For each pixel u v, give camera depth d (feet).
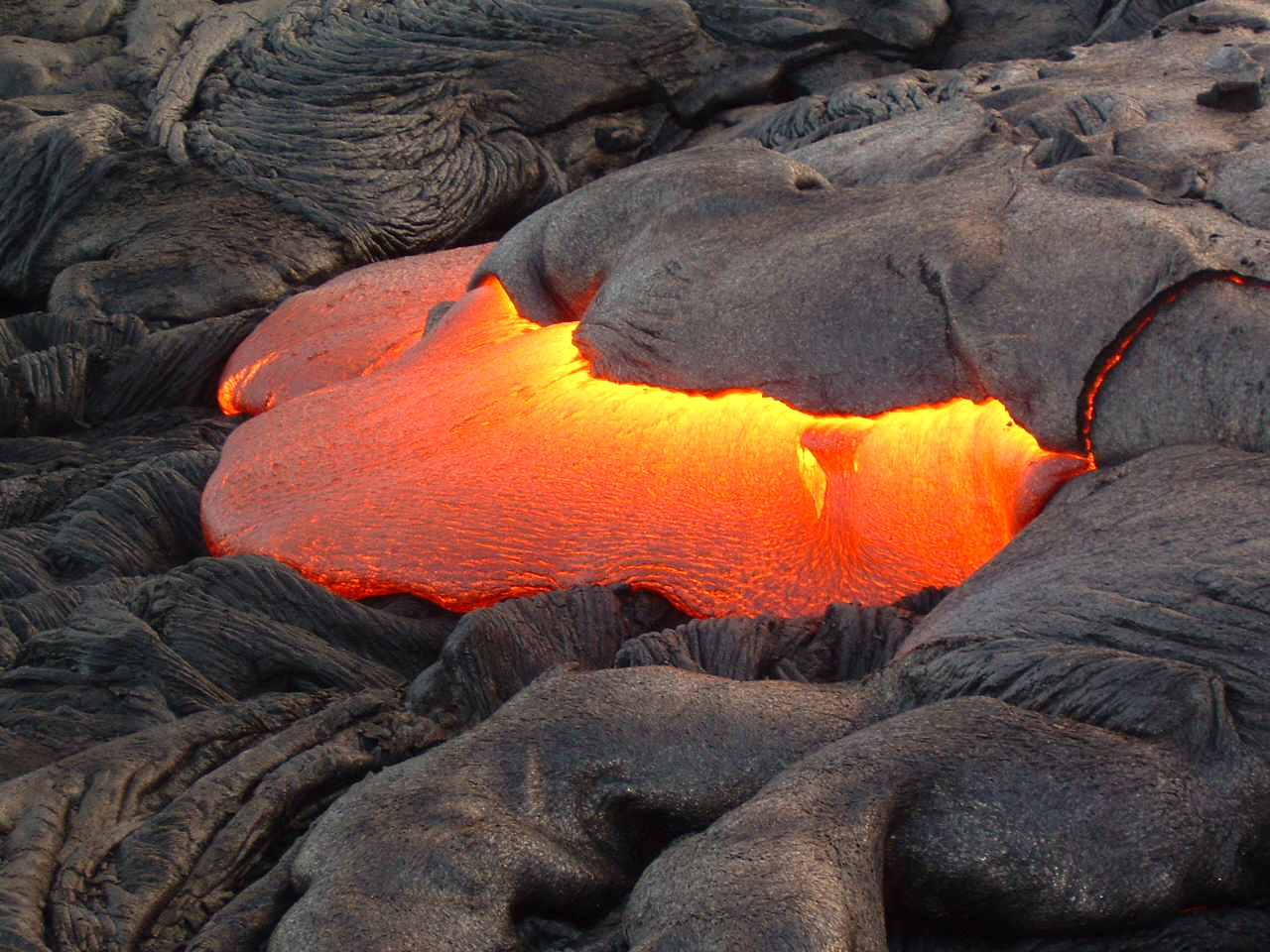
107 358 23.91
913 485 15.85
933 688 11.37
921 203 16.75
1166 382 13.93
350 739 13.14
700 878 9.27
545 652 14.80
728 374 16.60
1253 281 14.12
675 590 16.30
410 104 31.30
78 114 30.66
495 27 32.96
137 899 10.65
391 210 29.63
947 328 15.15
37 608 15.85
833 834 9.49
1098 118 20.62
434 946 9.34
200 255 27.68
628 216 18.94
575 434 17.43
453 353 20.18
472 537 16.74
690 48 33.53
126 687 14.39
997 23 35.01
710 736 11.06
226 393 24.21
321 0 34.17
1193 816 9.80
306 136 30.60
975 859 9.75
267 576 16.01
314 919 9.45
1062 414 14.35
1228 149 18.37
